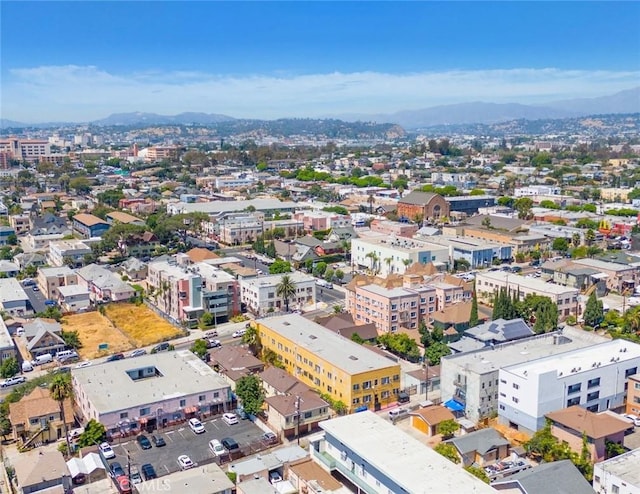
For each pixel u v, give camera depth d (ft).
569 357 391.65
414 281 576.20
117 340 518.78
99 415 346.54
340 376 387.55
